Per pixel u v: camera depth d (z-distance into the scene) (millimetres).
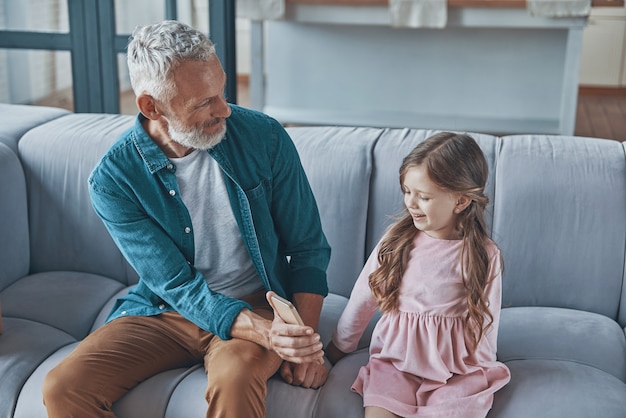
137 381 1640
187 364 1729
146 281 1702
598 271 1906
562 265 1921
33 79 3170
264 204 1715
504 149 2004
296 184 1749
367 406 1539
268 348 1545
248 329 1574
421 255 1651
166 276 1673
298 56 4727
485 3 3953
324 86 4750
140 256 1687
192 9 3055
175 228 1685
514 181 1938
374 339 1694
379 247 1699
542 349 1744
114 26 3035
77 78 3117
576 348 1740
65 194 2152
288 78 4781
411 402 1553
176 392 1606
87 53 3080
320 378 1655
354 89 4719
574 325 1825
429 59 4566
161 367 1684
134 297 1795
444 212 1597
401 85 4656
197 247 1718
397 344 1631
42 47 3102
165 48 1526
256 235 1714
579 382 1604
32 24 3088
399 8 4043
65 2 3035
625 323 1905
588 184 1910
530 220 1926
